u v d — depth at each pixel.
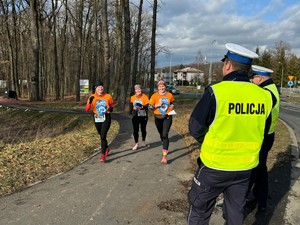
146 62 60.66
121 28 23.91
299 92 69.31
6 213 4.27
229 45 2.76
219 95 2.55
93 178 5.77
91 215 4.23
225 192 2.82
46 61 45.50
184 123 13.84
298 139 10.37
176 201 4.73
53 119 18.22
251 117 2.61
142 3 24.16
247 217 4.25
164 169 6.40
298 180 5.68
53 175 5.91
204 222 2.88
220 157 2.62
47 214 4.25
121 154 7.64
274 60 81.25
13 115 20.78
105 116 6.89
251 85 2.66
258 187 4.41
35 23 27.95
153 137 10.05
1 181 5.36
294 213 4.37
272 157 7.28
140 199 4.80
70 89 54.62
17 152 7.21
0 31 38.19
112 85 46.16
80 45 32.75
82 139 9.32
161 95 6.93
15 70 39.62
